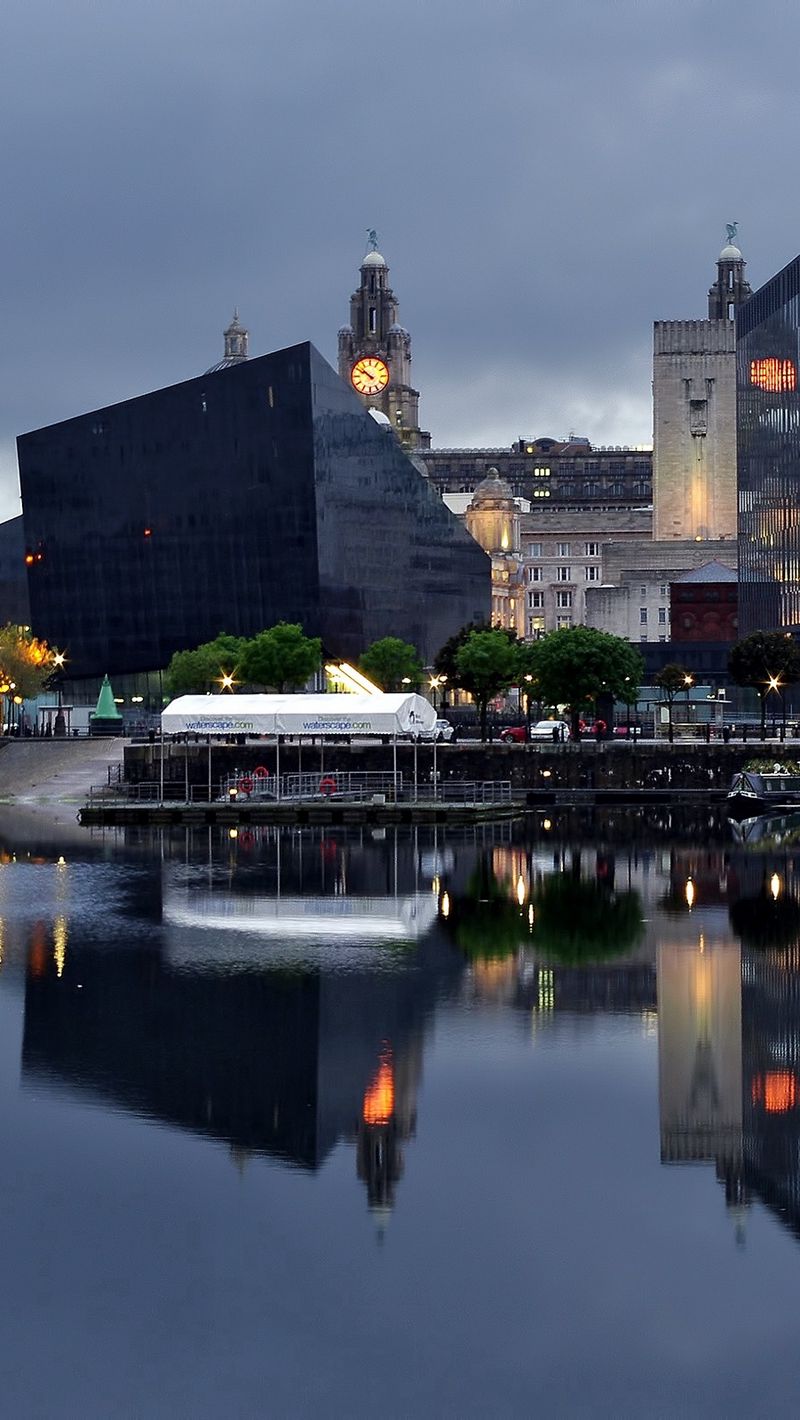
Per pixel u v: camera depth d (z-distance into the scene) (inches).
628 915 3570.4
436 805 5772.6
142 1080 2301.9
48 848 4867.1
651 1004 2728.8
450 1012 2672.2
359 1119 2144.4
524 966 3021.7
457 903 3745.1
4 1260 1765.5
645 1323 1638.8
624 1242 1796.3
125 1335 1617.9
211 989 2834.6
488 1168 1982.0
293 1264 1752.0
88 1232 1823.3
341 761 6648.6
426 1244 1790.1
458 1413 1503.4
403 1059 2401.6
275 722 5797.2
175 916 3570.4
